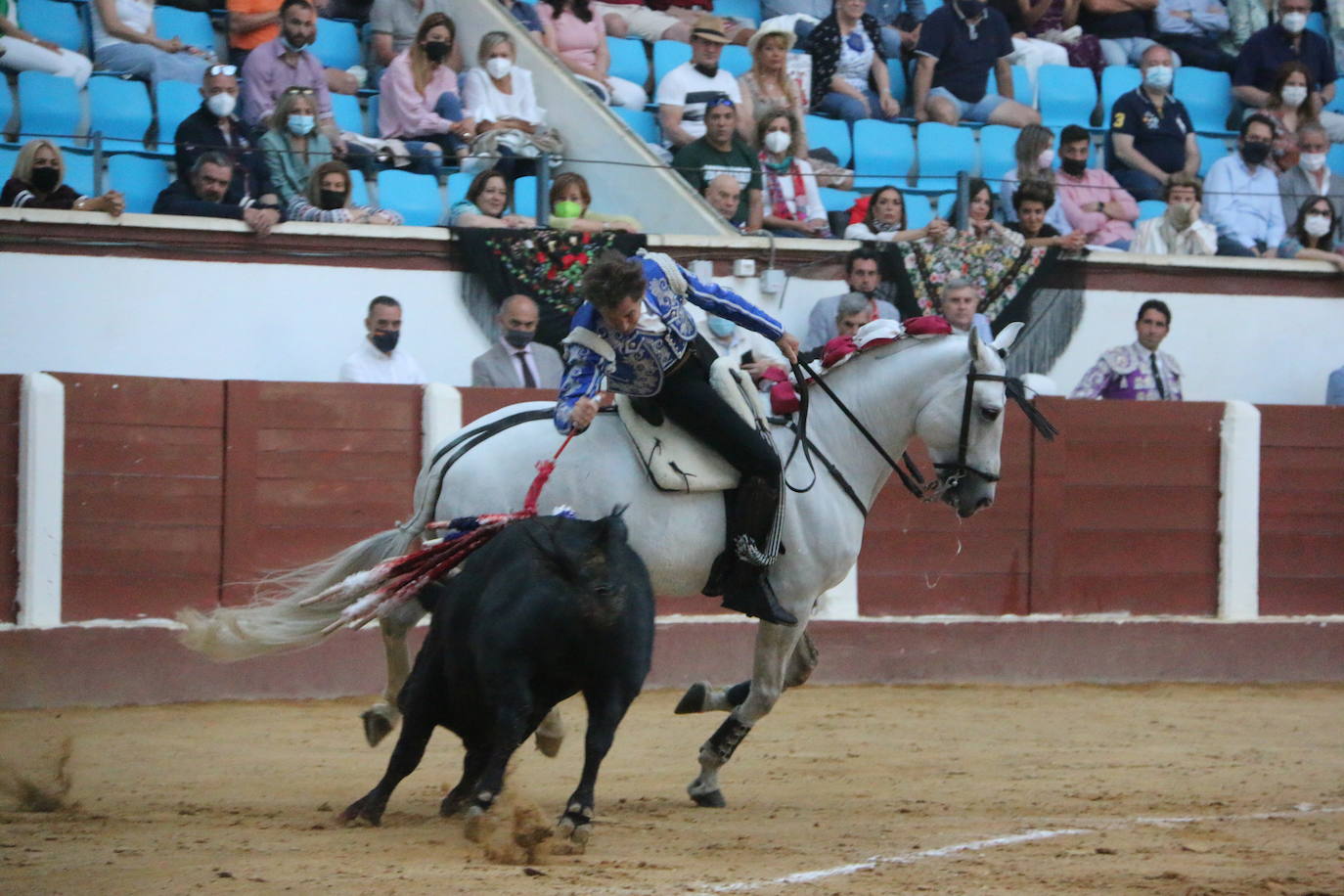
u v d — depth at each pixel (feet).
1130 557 66.85
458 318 61.41
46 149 57.16
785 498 37.63
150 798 36.83
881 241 66.44
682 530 36.50
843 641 62.69
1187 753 47.73
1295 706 60.59
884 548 63.57
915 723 53.52
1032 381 65.87
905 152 76.54
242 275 59.00
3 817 33.78
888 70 79.61
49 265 56.65
